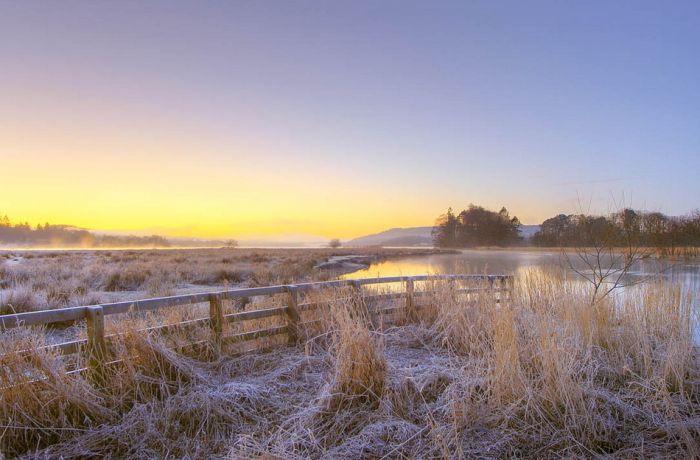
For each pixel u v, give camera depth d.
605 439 3.72
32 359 3.98
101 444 3.71
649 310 6.41
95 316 4.52
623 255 8.18
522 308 6.40
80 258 30.67
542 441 3.75
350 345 4.64
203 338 5.66
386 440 3.75
